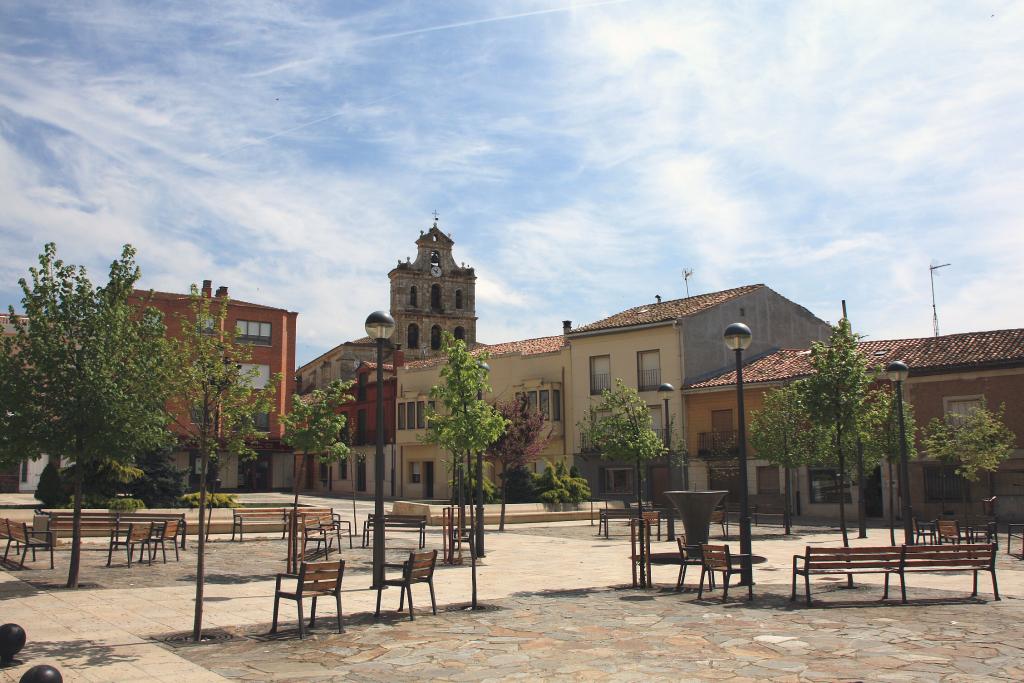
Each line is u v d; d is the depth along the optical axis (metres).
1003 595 13.50
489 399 48.72
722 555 13.21
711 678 8.26
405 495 52.88
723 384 39.09
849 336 21.20
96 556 18.92
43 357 14.18
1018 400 30.67
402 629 10.96
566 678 8.34
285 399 50.84
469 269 71.44
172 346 15.05
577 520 32.78
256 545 22.06
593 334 44.72
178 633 10.66
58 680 7.36
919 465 32.44
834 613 11.95
